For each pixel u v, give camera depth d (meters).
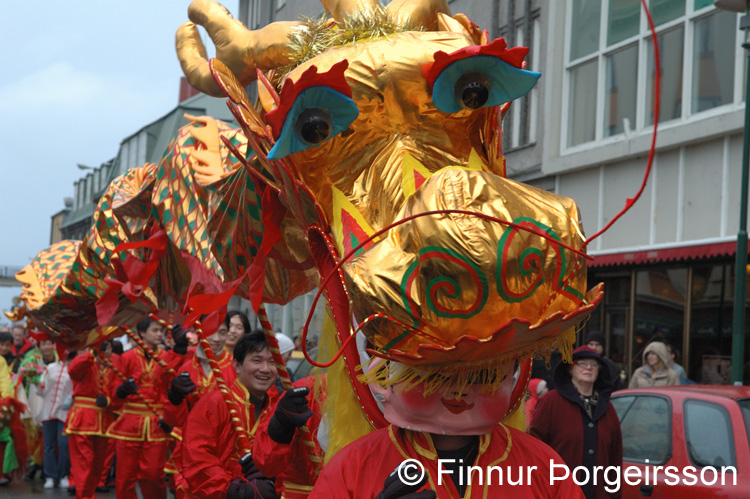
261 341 4.95
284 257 3.73
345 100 2.81
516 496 2.75
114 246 5.45
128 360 8.83
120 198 5.33
